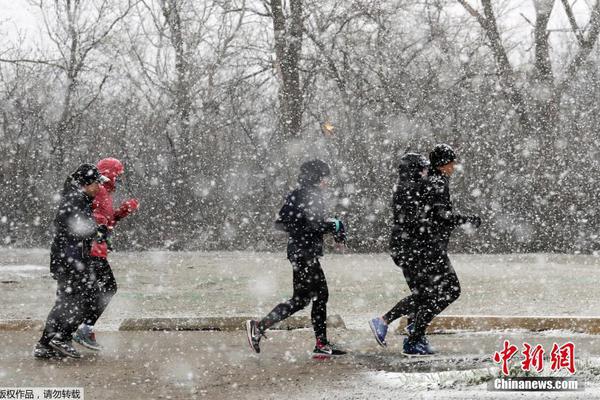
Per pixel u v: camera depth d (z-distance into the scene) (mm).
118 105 102438
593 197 81188
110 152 98000
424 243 23297
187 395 18859
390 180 83188
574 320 27859
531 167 83375
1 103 102250
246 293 40344
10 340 27297
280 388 19406
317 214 23234
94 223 23797
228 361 23125
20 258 67562
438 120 86250
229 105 98750
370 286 43406
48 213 97562
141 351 24938
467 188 82312
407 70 88500
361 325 30125
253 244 87125
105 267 24969
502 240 80375
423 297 23438
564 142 87125
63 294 23719
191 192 91812
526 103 90562
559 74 106812
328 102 95062
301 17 90750
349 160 84875
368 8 88125
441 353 23875
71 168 101812
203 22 99938
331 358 23438
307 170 23531
